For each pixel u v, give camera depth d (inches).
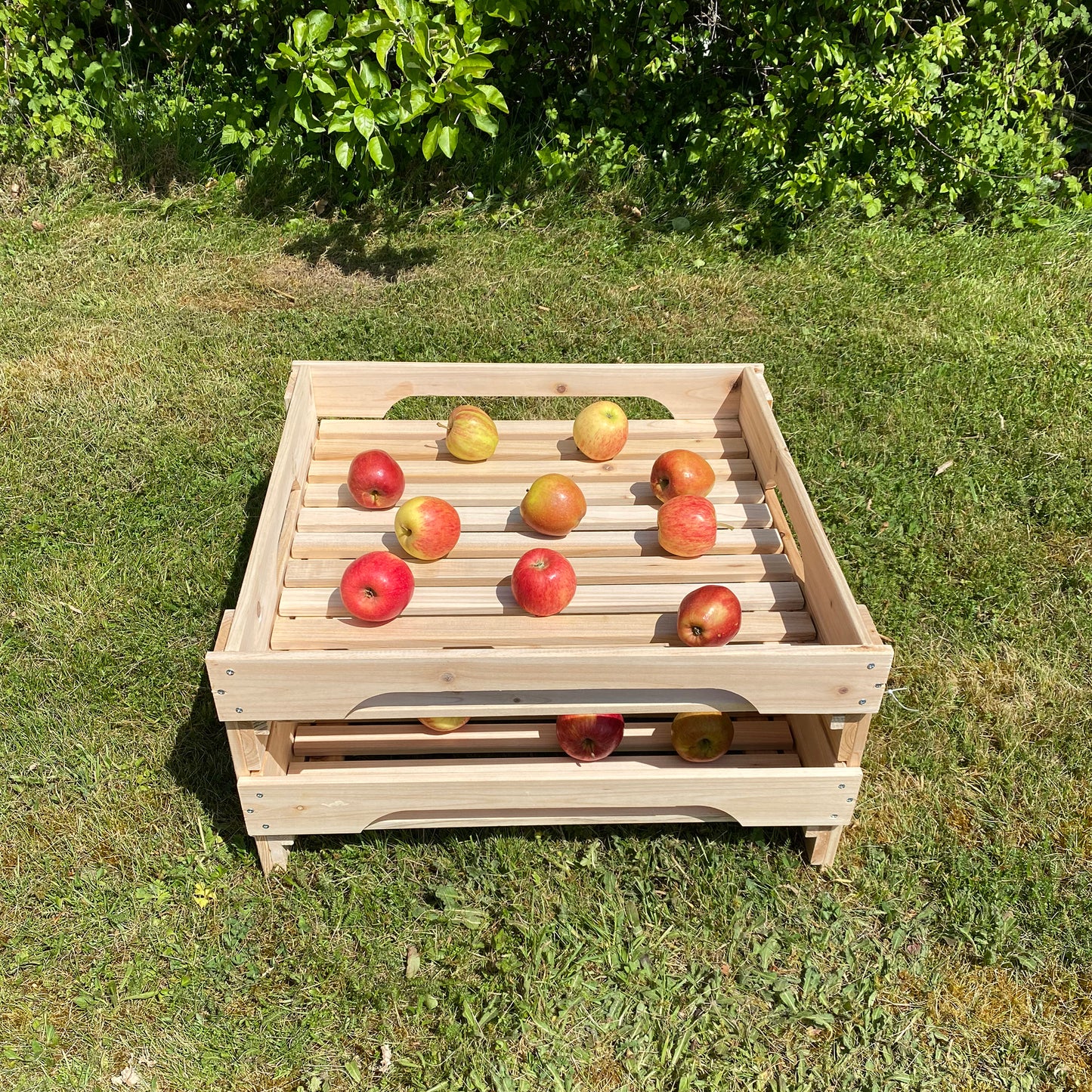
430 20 152.8
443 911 91.5
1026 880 95.4
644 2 192.1
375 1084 80.9
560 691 89.4
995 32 189.6
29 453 139.7
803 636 96.2
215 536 128.9
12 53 196.9
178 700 109.3
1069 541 131.2
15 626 116.8
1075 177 209.0
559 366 118.7
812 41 181.3
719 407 123.0
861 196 193.0
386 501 107.5
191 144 201.9
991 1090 81.7
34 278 176.7
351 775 85.8
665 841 96.8
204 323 166.9
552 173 198.5
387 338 163.5
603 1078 81.5
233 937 89.3
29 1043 82.7
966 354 162.9
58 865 94.6
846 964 89.1
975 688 113.2
